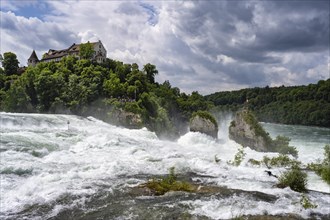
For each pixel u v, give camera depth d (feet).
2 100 286.46
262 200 62.90
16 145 100.58
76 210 54.54
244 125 193.77
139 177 78.89
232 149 183.52
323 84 634.43
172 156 114.21
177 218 51.80
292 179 76.18
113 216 52.29
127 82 310.86
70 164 88.89
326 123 522.47
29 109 267.18
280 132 388.16
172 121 316.19
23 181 70.18
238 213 54.80
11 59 387.75
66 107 265.13
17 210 53.62
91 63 349.82
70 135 135.13
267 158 115.65
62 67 328.90
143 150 119.65
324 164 92.32
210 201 60.70
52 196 60.64
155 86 379.55
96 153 108.17
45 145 108.27
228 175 87.61
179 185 70.54
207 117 219.41
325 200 66.80
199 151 154.10
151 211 54.80
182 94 433.89
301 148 222.28
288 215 55.42
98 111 266.98
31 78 279.49
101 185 69.51
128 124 239.30
